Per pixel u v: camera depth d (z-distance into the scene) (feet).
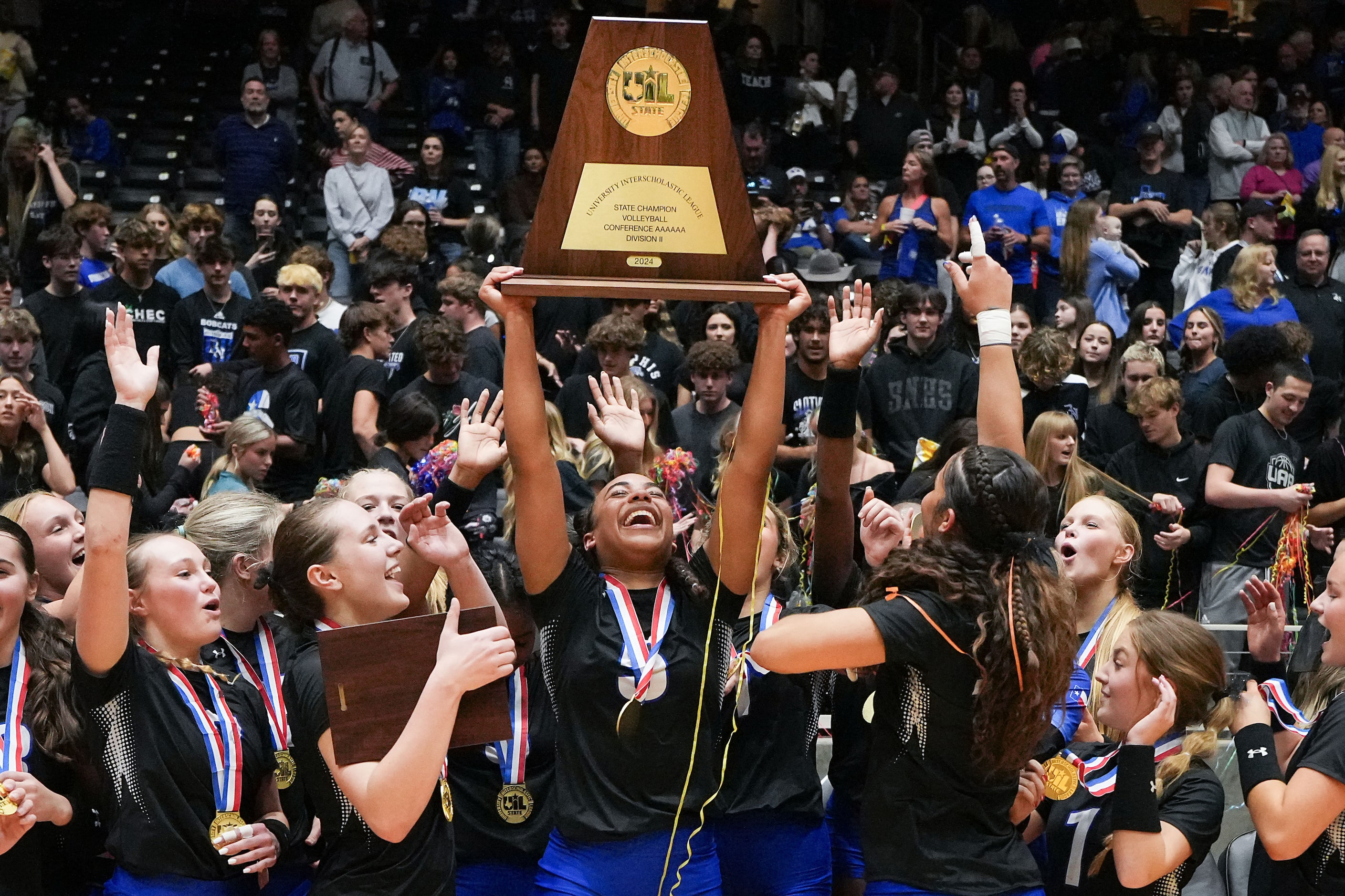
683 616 8.96
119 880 8.68
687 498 15.23
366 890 8.16
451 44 41.27
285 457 19.40
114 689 8.54
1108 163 36.19
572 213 8.20
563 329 23.36
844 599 10.10
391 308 23.16
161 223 25.80
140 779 8.61
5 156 28.73
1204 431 18.80
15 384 16.58
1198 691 9.07
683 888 8.64
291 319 19.81
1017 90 37.27
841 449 9.68
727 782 9.87
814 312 19.60
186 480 17.16
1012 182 29.50
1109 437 19.30
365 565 8.50
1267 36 45.09
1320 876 8.96
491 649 7.82
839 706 10.53
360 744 7.79
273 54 36.83
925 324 20.08
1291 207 31.45
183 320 22.22
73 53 43.37
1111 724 9.33
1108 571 10.52
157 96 41.32
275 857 8.76
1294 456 17.15
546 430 8.63
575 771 8.77
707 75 8.20
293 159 33.37
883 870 8.14
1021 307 21.91
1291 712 9.66
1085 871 9.11
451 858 8.45
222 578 9.98
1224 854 10.30
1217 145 35.32
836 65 42.14
